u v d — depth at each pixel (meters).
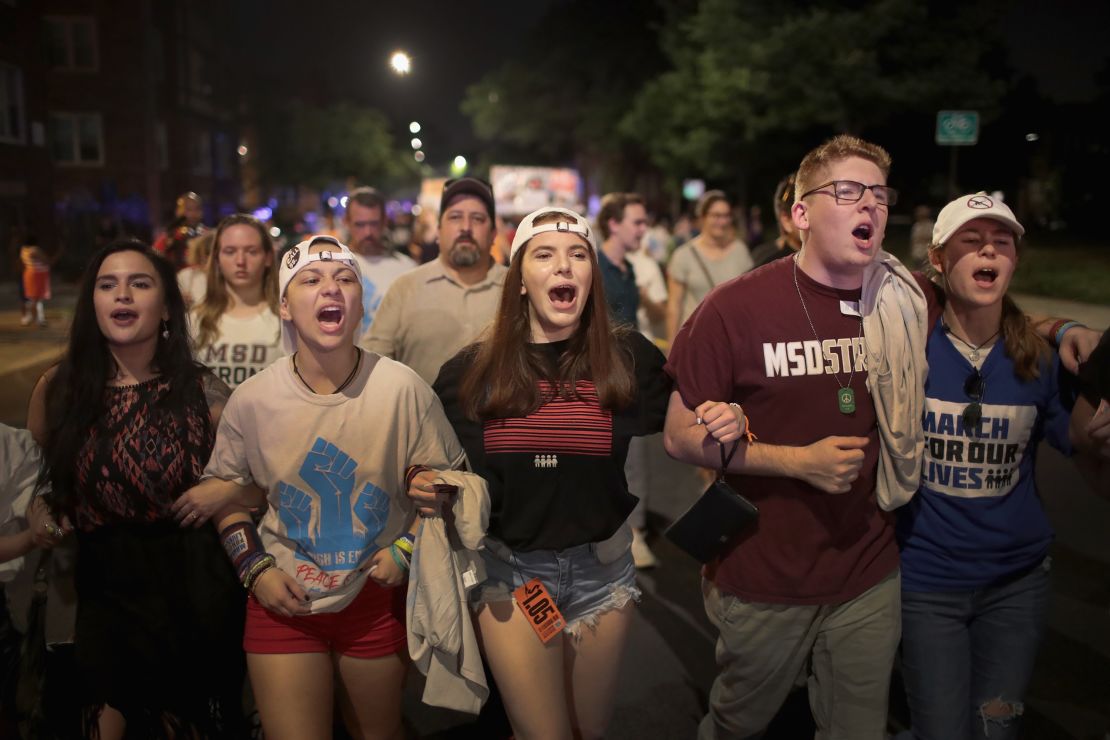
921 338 2.77
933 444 2.87
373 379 2.72
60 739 2.84
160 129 41.69
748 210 38.28
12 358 13.30
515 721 2.80
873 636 2.80
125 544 2.89
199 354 4.34
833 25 23.38
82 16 36.34
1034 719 3.64
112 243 2.92
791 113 24.48
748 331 2.81
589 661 2.92
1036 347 2.80
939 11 24.80
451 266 4.42
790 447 2.73
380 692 2.88
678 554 5.62
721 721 3.06
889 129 32.44
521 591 2.78
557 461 2.77
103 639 2.88
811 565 2.80
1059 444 2.89
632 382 2.84
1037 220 33.34
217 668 2.99
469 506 2.60
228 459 2.78
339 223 12.66
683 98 32.16
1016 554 2.84
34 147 28.00
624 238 5.53
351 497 2.74
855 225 2.65
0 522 2.93
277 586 2.65
